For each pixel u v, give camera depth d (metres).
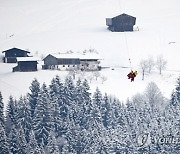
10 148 195.12
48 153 197.12
